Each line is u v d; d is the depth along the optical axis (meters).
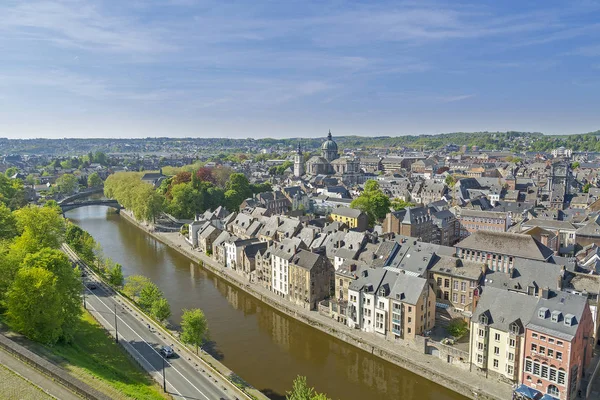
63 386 64.88
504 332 82.44
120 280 135.12
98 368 79.25
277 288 133.12
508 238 131.25
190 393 76.06
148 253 188.00
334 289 126.31
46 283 82.50
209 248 179.38
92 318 107.81
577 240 156.88
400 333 99.31
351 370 94.19
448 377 85.69
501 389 81.25
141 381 78.88
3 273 92.50
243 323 117.06
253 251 149.38
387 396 84.50
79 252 166.50
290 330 113.31
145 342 96.31
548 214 188.25
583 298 77.75
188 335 91.69
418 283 98.69
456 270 111.62
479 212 196.38
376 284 105.38
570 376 75.06
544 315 79.00
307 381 89.25
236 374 89.38
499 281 106.06
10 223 137.62
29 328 81.69
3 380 65.25
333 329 108.75
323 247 140.12
